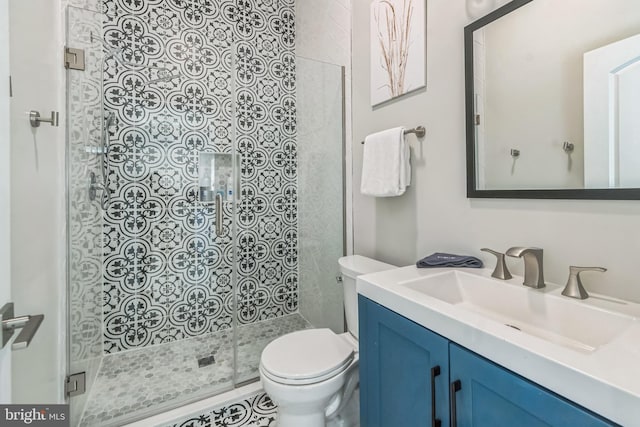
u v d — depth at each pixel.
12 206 0.91
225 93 2.25
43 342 1.12
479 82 1.14
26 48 1.00
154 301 2.06
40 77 1.12
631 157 0.78
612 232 0.82
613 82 0.81
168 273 2.10
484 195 1.12
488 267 1.13
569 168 0.90
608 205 0.82
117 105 1.93
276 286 2.44
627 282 0.79
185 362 1.86
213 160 2.21
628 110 0.78
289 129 2.47
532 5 0.98
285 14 2.49
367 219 1.79
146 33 2.01
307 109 2.30
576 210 0.89
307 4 2.33
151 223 2.04
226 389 1.60
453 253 1.26
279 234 2.45
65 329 1.33
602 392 0.47
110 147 1.92
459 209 1.23
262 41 2.38
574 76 0.89
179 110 2.11
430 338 0.79
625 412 0.44
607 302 0.78
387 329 0.95
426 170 1.38
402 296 0.88
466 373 0.69
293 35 2.51
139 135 2.00
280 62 2.45
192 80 2.14
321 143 2.16
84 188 1.54
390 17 1.54
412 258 1.47
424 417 0.82
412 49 1.42
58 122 1.28
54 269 1.23
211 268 2.23
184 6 2.12
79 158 1.47
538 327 0.86
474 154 1.15
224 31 2.24
